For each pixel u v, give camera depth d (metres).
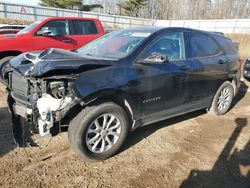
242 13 51.38
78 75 3.04
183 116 5.08
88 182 3.01
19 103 3.47
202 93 4.61
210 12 55.09
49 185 2.93
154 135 4.21
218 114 5.19
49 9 28.98
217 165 3.46
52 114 3.04
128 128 3.61
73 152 3.59
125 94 3.40
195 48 4.46
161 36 3.95
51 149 3.63
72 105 2.99
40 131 3.07
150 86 3.65
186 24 37.31
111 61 3.38
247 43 23.36
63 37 7.62
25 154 3.48
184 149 3.83
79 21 8.05
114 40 4.14
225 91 5.20
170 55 4.04
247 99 6.64
